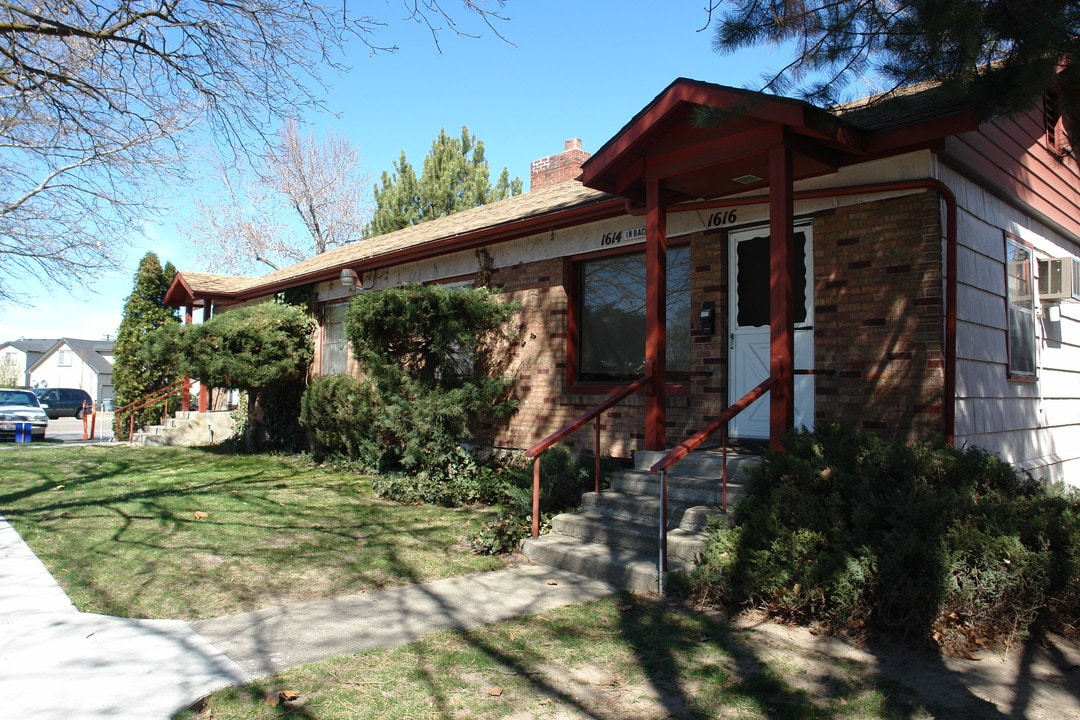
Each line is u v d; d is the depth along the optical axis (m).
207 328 14.44
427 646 4.43
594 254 10.24
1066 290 9.16
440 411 9.77
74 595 5.44
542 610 5.14
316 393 13.05
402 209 31.05
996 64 6.09
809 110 6.09
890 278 7.02
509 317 10.95
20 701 3.65
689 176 7.43
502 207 14.51
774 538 5.00
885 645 4.42
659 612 5.09
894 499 4.91
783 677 3.96
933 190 6.77
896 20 5.80
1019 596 4.44
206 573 6.01
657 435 7.59
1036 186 9.33
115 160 12.24
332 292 15.81
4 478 11.56
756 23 5.98
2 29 8.05
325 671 4.04
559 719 3.50
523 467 9.33
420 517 8.38
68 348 67.81
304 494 9.91
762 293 8.25
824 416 7.43
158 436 18.08
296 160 34.66
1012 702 3.68
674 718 3.51
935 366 6.64
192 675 3.97
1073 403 10.50
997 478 5.47
